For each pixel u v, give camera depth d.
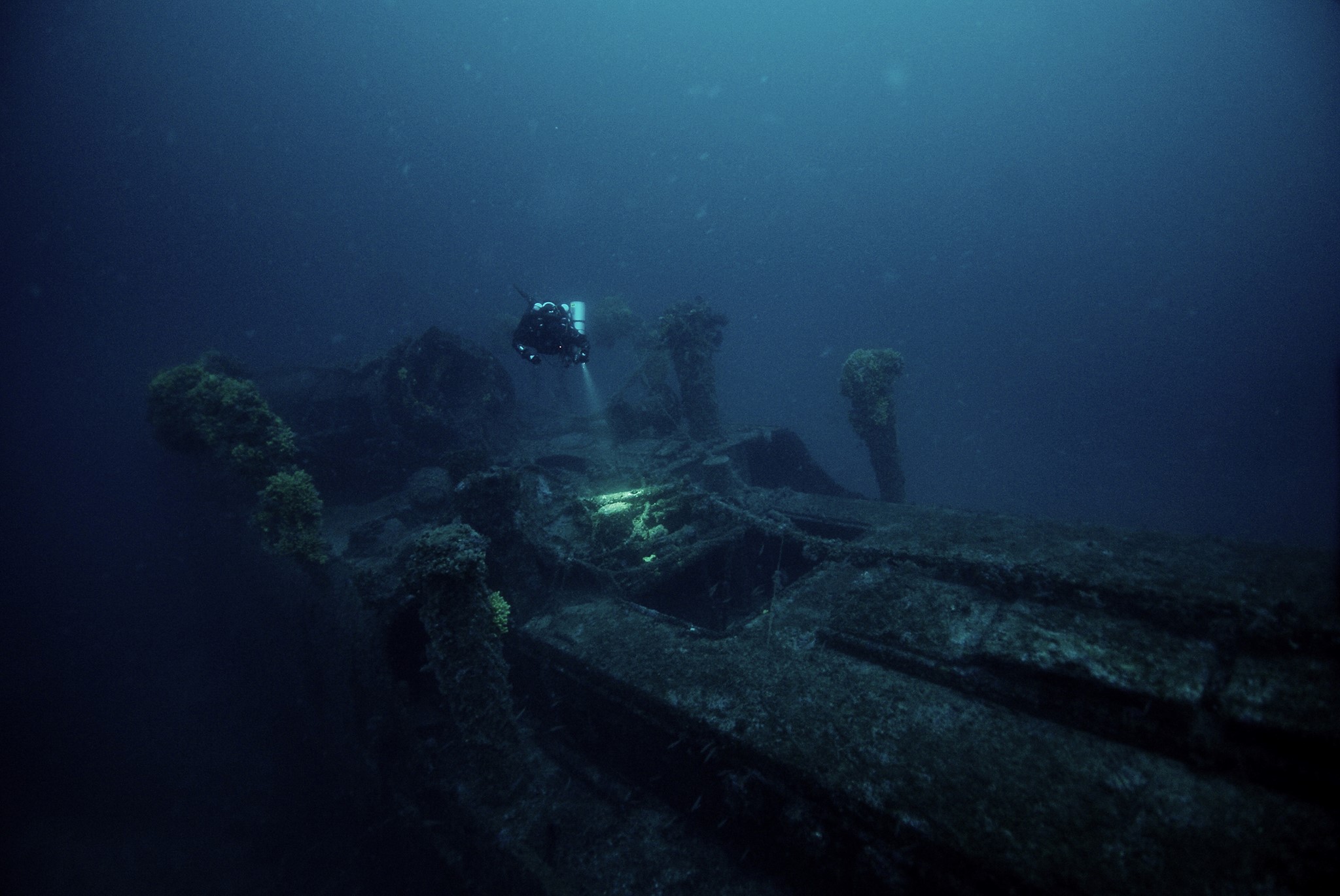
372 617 7.07
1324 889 2.73
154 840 11.95
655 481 9.77
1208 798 3.32
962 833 3.31
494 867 5.26
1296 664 3.88
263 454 8.45
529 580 7.18
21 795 13.97
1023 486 32.31
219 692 15.41
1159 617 4.60
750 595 8.77
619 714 5.45
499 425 15.56
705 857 4.81
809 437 45.50
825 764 3.98
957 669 4.62
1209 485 27.66
